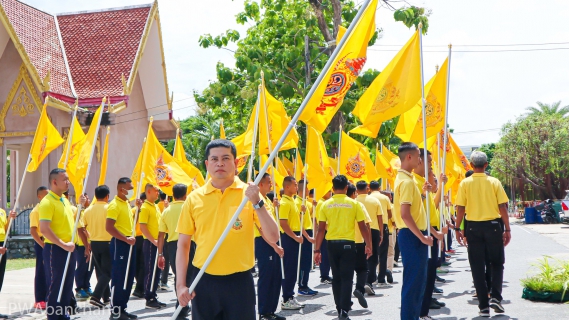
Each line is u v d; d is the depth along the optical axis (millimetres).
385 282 12180
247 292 4602
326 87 5711
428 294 7648
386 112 6738
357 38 5680
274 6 24000
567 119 45781
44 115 9789
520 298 9602
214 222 4609
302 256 11258
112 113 20719
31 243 20016
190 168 12773
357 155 13844
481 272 8188
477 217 8180
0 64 21688
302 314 9125
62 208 7434
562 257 16062
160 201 12969
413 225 6508
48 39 23375
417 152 6863
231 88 21875
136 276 11359
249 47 22234
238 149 11867
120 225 8977
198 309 4590
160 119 25531
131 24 24250
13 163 25969
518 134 45250
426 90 8828
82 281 10961
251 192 4398
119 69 22812
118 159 22656
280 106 10883
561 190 45750
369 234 8398
